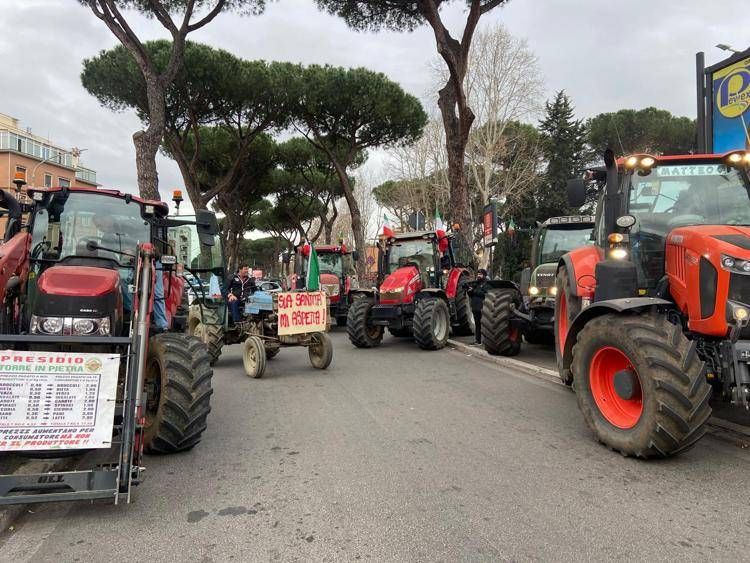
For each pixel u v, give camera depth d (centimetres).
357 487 365
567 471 382
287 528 308
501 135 2614
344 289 1677
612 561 261
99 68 1908
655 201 485
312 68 2166
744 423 479
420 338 1010
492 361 883
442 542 285
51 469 403
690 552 267
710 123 849
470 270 1273
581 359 443
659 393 368
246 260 6550
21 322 417
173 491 366
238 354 1126
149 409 441
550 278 824
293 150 2731
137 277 353
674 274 428
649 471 377
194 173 2130
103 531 309
